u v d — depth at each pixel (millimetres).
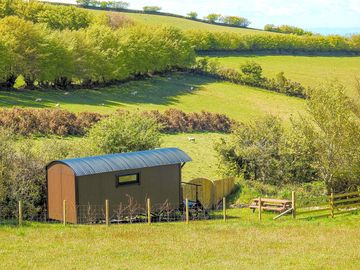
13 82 93625
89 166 36688
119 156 39062
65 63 99562
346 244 29891
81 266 25203
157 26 142250
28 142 43375
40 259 26484
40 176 40281
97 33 114938
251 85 130125
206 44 166125
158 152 40781
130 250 28312
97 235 31875
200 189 46344
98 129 49719
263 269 24594
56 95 93125
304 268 24844
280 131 53844
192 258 26734
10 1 144125
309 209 43281
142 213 38812
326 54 180375
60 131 62125
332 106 46938
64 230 33156
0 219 36656
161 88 117062
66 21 150125
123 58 114500
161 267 24906
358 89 52250
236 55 168875
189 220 38969
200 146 68438
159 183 39719
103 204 37188
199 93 118062
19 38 93500
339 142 46781
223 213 39500
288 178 52562
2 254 27344
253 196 48750
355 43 183875
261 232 33094
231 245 29531
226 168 53938
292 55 176125
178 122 76688
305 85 137875
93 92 102500
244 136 54156
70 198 36469
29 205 38062
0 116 59469
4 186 38250
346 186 48531
